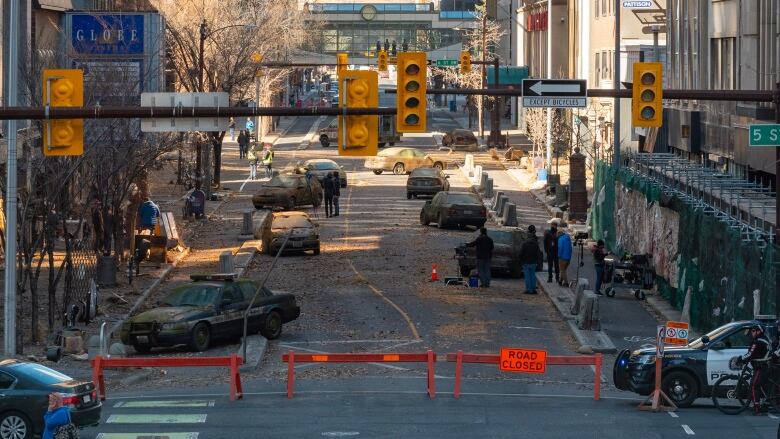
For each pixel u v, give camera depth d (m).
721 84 110.19
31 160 75.31
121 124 91.31
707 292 76.88
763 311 62.66
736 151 97.94
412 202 159.12
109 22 126.19
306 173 160.38
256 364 68.25
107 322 81.12
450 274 103.88
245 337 68.94
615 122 122.81
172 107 52.34
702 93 56.81
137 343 72.00
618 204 111.94
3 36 99.69
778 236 63.38
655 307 88.81
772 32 90.69
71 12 126.50
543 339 77.50
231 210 150.88
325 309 87.81
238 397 57.69
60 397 41.41
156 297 93.25
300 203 150.00
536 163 184.38
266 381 64.06
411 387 61.97
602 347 73.44
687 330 55.09
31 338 74.50
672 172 96.94
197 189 142.62
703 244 78.06
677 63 131.12
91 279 83.81
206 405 55.72
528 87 57.56
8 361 48.31
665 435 48.84
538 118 194.62
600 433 49.12
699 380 55.50
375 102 51.62
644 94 55.97
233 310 75.25
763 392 53.91
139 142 93.94
